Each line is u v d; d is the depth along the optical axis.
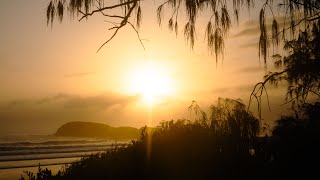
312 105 6.09
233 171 6.09
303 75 5.75
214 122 6.55
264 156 6.22
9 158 36.72
